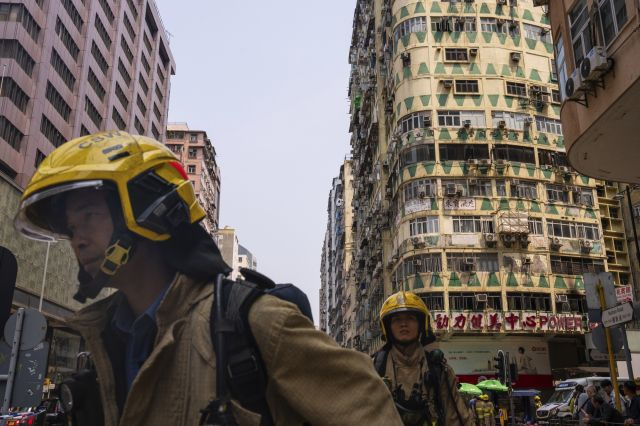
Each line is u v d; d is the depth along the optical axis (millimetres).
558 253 31109
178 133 87188
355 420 1032
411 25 34750
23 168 31938
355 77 55281
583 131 10641
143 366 1038
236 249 111312
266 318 1077
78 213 1166
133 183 1136
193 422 1019
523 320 29594
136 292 1203
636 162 11984
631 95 9195
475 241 30625
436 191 31438
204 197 87812
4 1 33125
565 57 11445
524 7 35312
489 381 21344
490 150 32281
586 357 29812
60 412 1476
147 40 58188
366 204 47312
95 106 43250
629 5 8953
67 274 31922
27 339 5496
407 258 31125
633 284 39219
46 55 34875
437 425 3775
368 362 1136
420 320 4055
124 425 1022
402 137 33344
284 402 1094
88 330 1226
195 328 1102
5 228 25812
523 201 31453
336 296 85438
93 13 42750
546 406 21062
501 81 33562
